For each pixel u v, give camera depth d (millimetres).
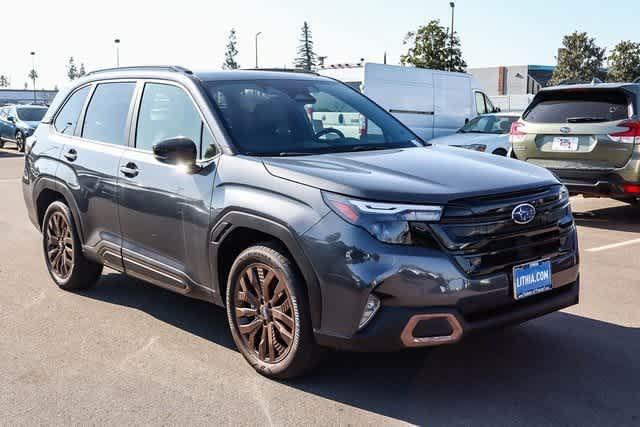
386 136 4984
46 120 6223
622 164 8359
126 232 5023
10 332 4934
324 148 4555
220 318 5234
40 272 6605
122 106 5285
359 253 3504
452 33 32344
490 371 4141
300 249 3695
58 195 6004
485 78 70812
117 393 3912
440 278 3492
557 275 3971
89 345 4668
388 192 3551
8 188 13188
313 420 3561
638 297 5645
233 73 4996
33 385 4031
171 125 4773
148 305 5555
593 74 57281
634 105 8344
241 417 3605
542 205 3867
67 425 3543
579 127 8609
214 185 4242
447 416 3588
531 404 3711
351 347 3600
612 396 3801
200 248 4359
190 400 3811
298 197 3770
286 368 3926
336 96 5180
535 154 9008
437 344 3547
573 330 4840
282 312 3926
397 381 4020
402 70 16688
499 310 3736
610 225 8852
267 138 4457
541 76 67625
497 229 3662
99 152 5301
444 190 3600
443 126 17656
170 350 4562
